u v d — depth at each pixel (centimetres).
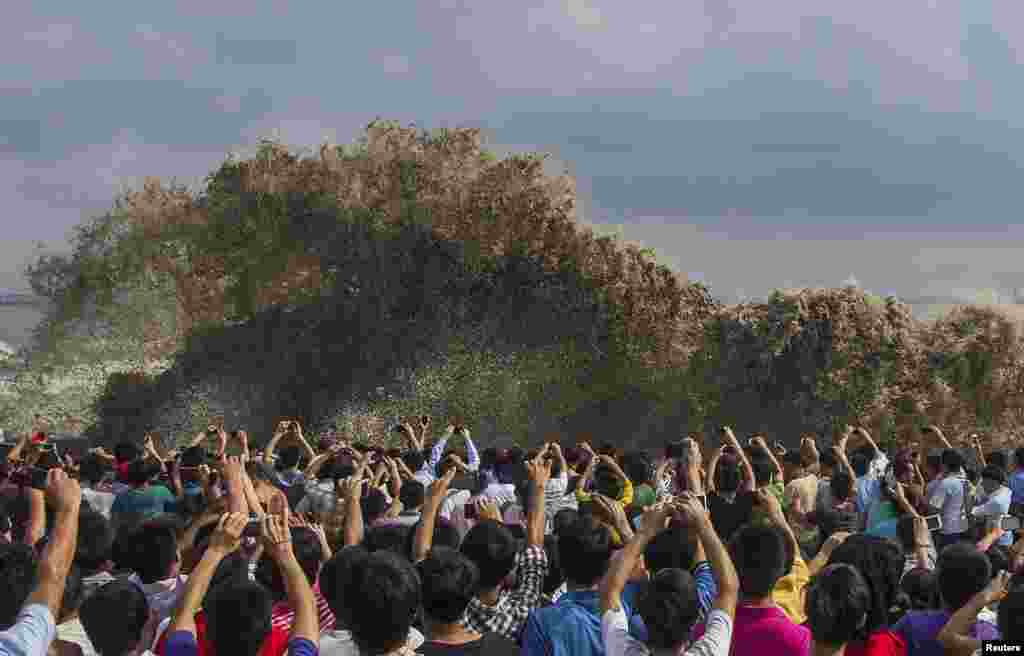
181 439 3177
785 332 2681
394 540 795
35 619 509
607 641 551
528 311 3039
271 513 579
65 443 3188
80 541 778
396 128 3191
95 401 3331
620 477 1111
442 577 573
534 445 2930
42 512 748
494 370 2988
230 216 3253
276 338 3294
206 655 556
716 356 2805
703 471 1109
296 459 1459
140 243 3344
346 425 2977
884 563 682
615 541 702
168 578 704
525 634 608
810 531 1201
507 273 3073
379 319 3170
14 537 1068
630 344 2909
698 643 531
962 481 1305
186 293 3422
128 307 3381
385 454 1348
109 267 3362
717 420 2791
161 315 3406
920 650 655
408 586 520
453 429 1451
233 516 563
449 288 3120
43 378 3350
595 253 2975
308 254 3281
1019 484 1447
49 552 526
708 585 638
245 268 3353
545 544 817
